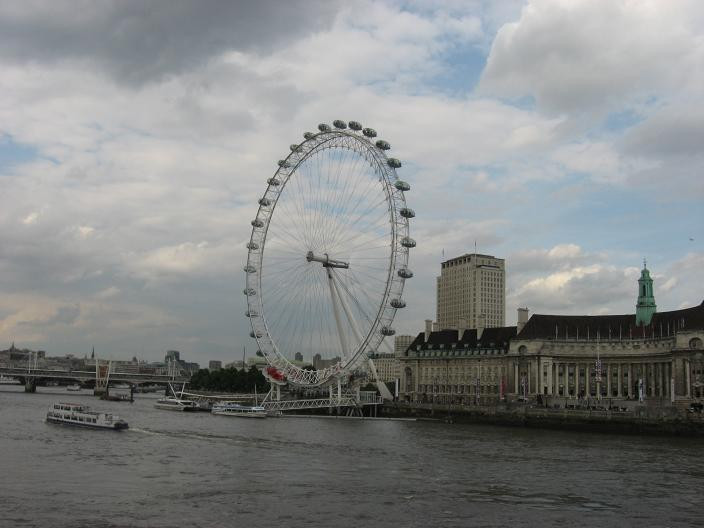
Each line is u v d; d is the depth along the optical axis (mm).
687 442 157250
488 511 78188
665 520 75688
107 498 80438
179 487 87875
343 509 77500
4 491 82688
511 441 153125
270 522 71375
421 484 93125
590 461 118750
